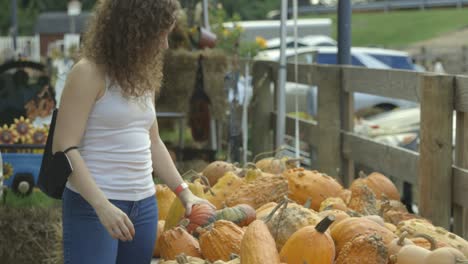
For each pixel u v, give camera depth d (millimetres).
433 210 7250
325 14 66188
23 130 10062
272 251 5102
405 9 78875
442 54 42875
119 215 4613
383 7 79250
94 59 4703
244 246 5133
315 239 5277
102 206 4621
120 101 4738
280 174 7621
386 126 13219
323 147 10242
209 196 7102
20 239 7641
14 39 44688
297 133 10547
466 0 77250
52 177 4684
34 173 9383
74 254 4797
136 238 4926
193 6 13969
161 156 5270
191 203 5309
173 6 4738
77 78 4672
